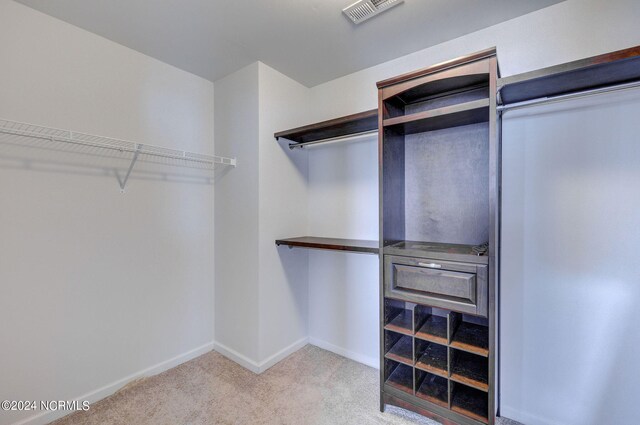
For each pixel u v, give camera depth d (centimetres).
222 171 251
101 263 194
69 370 180
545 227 160
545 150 160
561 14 158
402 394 170
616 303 145
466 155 184
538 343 163
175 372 224
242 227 235
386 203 179
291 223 251
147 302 217
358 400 190
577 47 154
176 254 234
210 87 257
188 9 165
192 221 245
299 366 232
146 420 173
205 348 254
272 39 194
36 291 168
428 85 172
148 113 216
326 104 256
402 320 183
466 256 147
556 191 157
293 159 253
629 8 142
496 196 139
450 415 155
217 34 189
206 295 255
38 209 169
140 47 204
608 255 146
